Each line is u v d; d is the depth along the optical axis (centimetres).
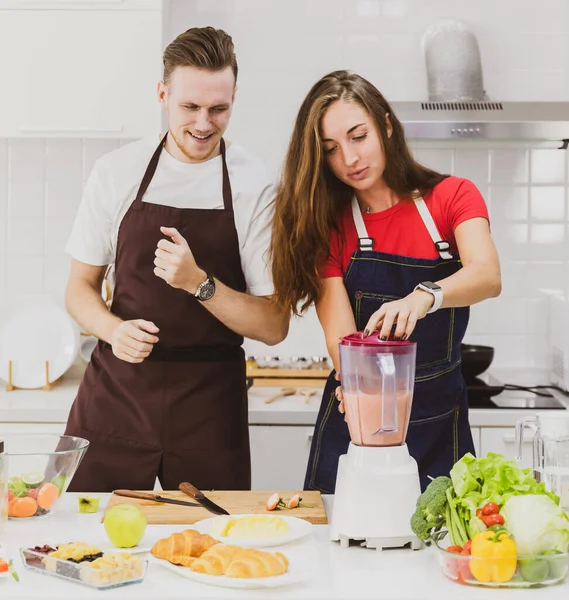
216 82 206
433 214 212
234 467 225
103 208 226
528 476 150
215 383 224
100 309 224
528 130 302
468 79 314
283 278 211
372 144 201
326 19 335
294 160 207
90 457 224
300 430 291
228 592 137
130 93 307
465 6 335
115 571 138
